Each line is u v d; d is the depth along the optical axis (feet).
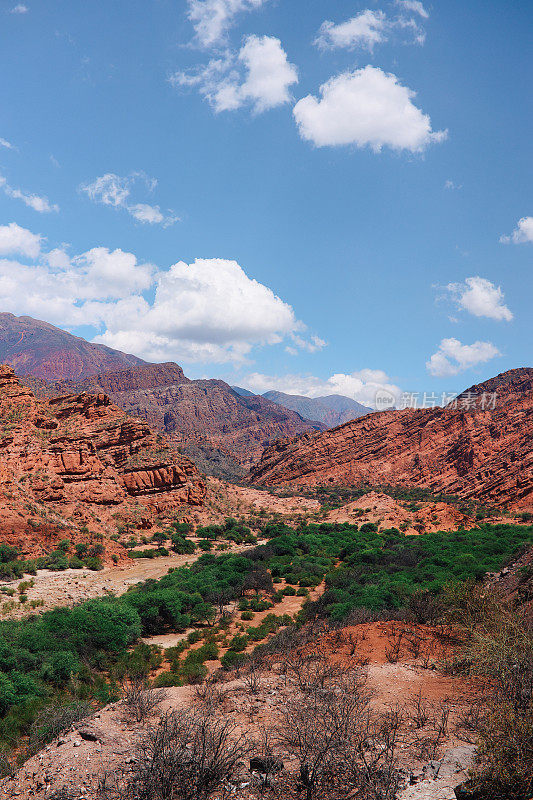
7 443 294.05
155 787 27.09
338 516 379.76
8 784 31.68
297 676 48.08
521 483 437.99
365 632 64.23
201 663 87.56
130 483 342.85
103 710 41.81
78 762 32.04
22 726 56.90
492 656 36.11
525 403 638.94
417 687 43.62
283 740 31.45
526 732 23.82
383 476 650.02
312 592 163.73
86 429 375.25
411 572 163.73
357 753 28.48
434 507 339.16
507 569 135.85
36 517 234.17
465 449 604.08
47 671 78.79
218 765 28.19
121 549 244.22
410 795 23.57
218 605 140.05
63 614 104.88
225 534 309.83
